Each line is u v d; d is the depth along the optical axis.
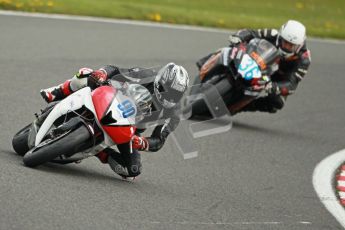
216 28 64.44
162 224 21.70
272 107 39.50
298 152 36.16
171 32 58.41
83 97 23.73
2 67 39.50
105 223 20.56
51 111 24.09
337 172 33.62
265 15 79.25
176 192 25.89
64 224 19.69
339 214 26.81
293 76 39.00
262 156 34.25
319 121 43.66
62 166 25.77
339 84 53.69
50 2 58.44
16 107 33.22
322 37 71.94
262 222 24.12
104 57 45.88
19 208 20.08
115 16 59.47
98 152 24.31
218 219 23.48
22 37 46.81
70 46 47.00
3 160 24.27
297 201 27.77
